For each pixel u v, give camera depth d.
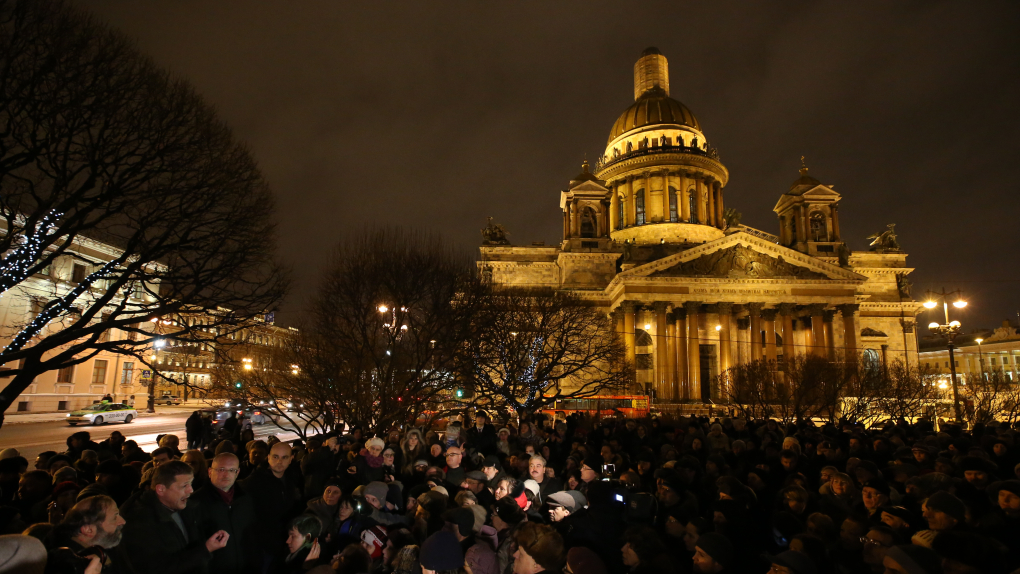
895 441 16.97
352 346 26.41
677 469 11.84
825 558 7.21
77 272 54.19
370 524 8.64
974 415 47.94
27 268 17.92
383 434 24.47
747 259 67.62
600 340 59.75
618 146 97.50
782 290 66.75
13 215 17.95
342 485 9.43
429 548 6.43
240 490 8.19
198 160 19.75
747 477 12.55
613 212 93.44
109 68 18.05
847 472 12.28
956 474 11.25
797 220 77.88
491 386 38.03
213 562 7.42
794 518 8.37
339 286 26.38
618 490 8.80
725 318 67.06
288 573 7.43
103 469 10.33
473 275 32.50
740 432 21.06
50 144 17.34
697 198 89.31
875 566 6.98
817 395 48.12
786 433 22.53
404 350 28.09
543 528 6.45
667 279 66.38
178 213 19.50
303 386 26.41
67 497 8.51
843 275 67.00
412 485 12.24
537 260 79.44
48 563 5.36
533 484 10.30
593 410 47.75
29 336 17.94
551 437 18.88
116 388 68.94
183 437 40.41
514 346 41.81
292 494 9.29
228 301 21.09
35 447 32.91
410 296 26.89
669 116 94.81
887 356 77.31
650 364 69.62
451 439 14.40
